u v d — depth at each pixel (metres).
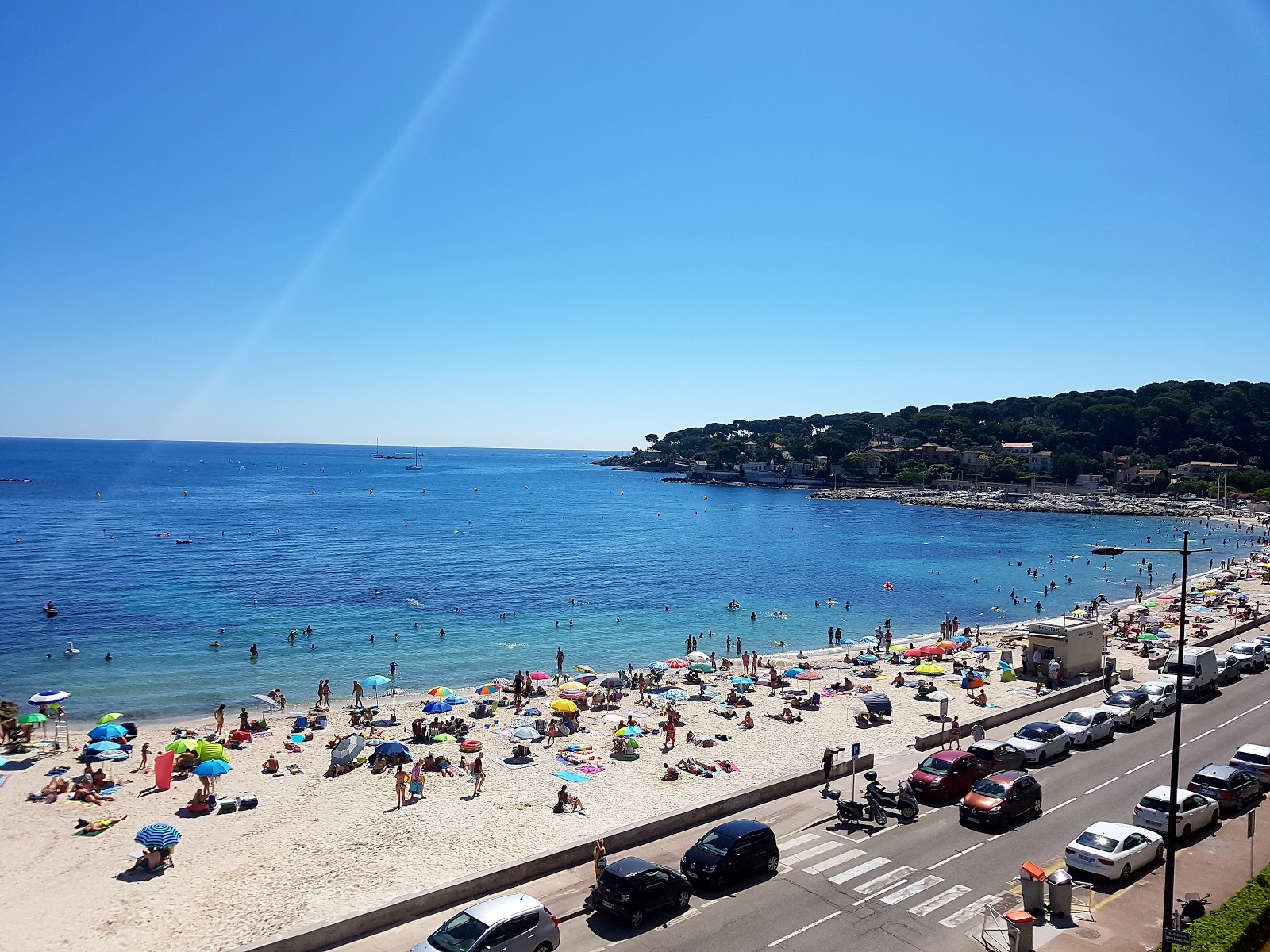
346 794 34.28
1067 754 36.06
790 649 76.50
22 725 42.03
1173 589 110.50
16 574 106.69
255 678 61.62
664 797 33.59
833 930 20.66
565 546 150.75
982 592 111.06
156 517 181.00
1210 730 39.75
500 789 34.81
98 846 28.53
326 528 168.88
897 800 28.55
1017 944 18.86
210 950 20.98
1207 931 19.09
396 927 20.92
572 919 21.48
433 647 73.50
